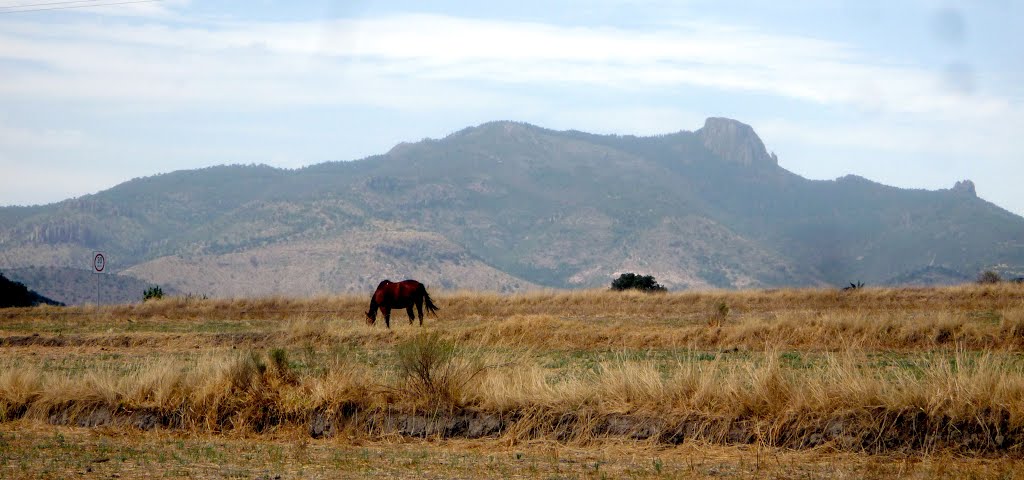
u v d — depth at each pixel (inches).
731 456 599.5
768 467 564.1
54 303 4001.0
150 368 865.5
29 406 789.2
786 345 1198.3
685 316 1766.7
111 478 544.7
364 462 590.9
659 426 648.4
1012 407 590.2
